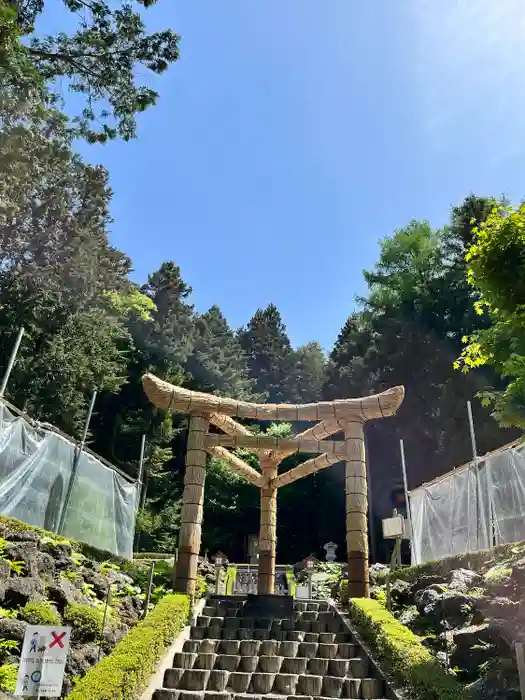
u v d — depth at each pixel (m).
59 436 11.10
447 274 34.59
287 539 38.22
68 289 24.73
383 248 38.97
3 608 7.52
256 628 9.74
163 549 28.42
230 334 49.91
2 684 6.19
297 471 14.00
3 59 11.38
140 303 34.94
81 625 8.40
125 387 32.91
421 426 31.45
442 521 13.22
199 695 7.27
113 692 5.98
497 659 7.29
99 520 12.48
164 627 8.17
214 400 11.64
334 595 14.88
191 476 11.09
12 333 22.77
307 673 8.12
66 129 17.97
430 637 8.90
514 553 9.46
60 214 24.19
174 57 13.52
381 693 7.48
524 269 6.11
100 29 12.99
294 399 52.88
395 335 35.06
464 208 32.47
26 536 8.89
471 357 7.09
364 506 11.13
